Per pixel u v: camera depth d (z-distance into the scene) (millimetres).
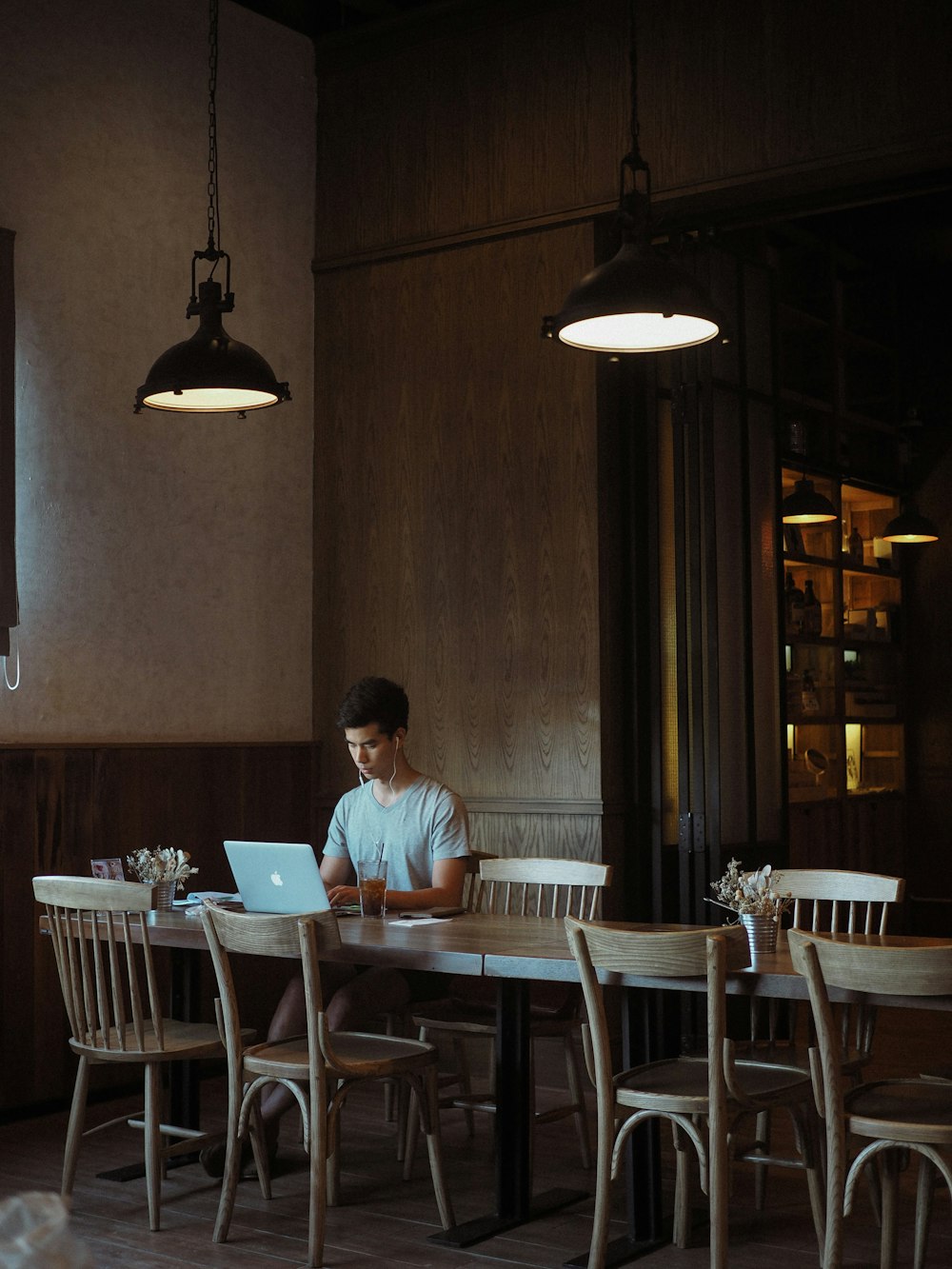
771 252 7832
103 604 5207
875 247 8336
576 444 5430
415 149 5895
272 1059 3383
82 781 5023
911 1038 6012
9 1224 841
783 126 4984
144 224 5434
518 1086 3576
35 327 5016
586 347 3686
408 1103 4164
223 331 4105
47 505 5023
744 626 5543
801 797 7664
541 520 5500
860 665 8617
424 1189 3869
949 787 8766
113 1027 3869
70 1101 4949
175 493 5512
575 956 3053
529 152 5582
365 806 4277
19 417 4945
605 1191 3086
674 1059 3369
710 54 5156
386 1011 3900
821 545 8117
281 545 5961
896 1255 2979
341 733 5980
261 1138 3762
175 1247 3389
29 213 5008
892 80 4773
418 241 5859
